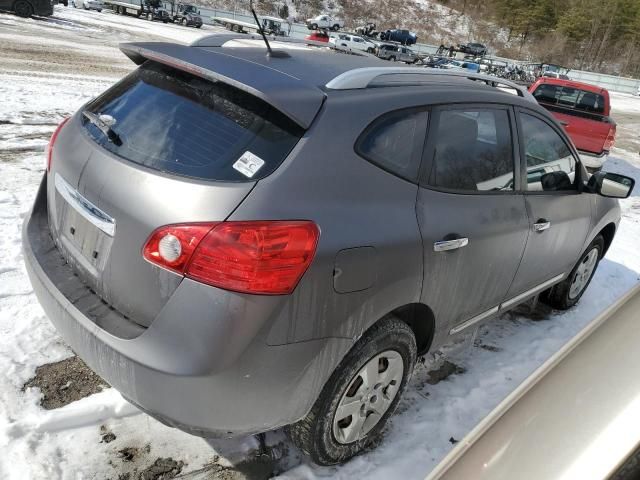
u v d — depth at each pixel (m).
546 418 1.24
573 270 4.32
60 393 2.75
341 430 2.43
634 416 1.14
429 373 3.40
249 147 2.03
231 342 1.85
